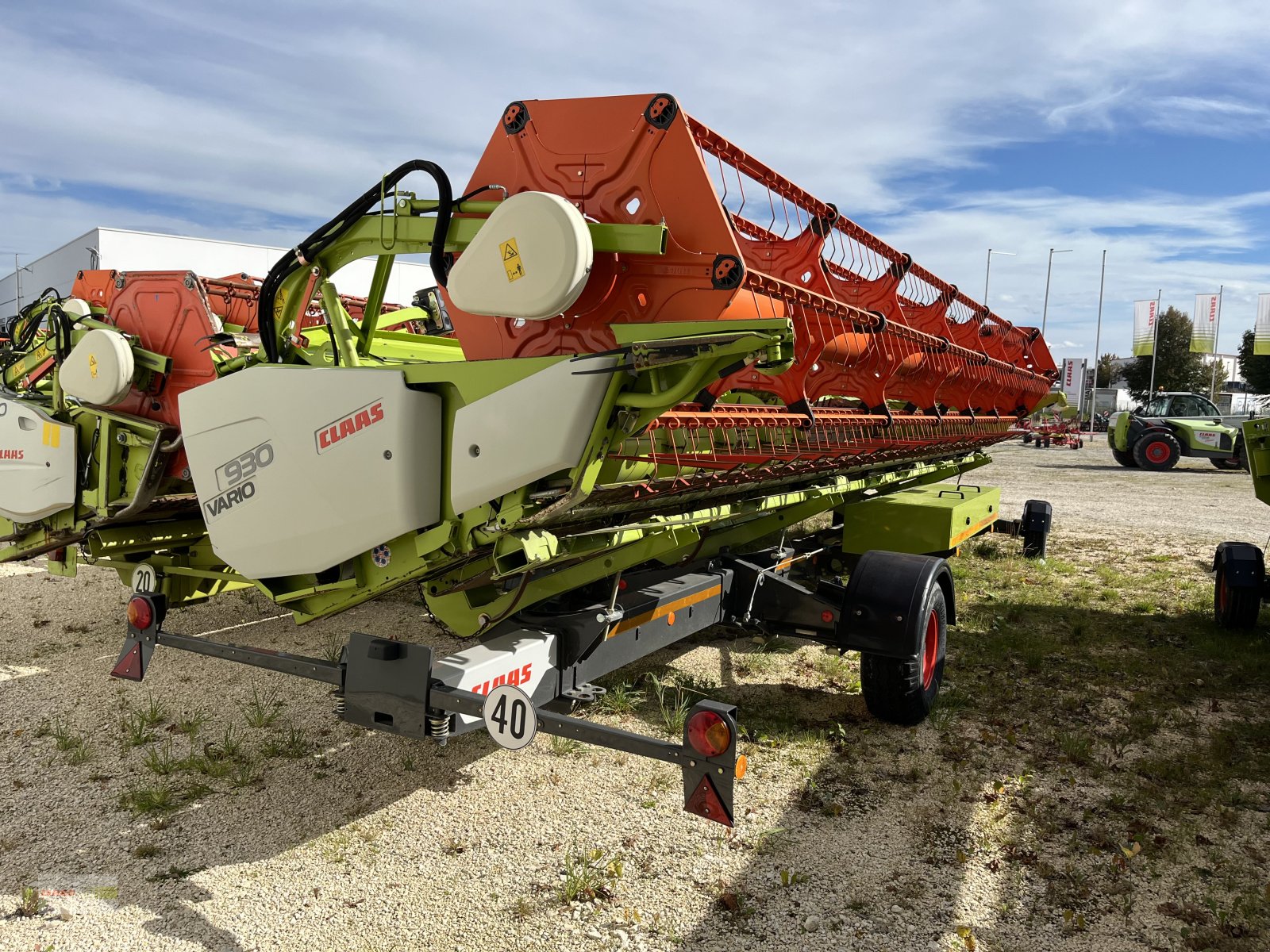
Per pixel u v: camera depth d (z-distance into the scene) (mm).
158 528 5012
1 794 3619
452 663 3158
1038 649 5844
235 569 3520
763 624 4848
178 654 5520
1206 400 21641
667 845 3305
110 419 4367
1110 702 4941
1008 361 8633
